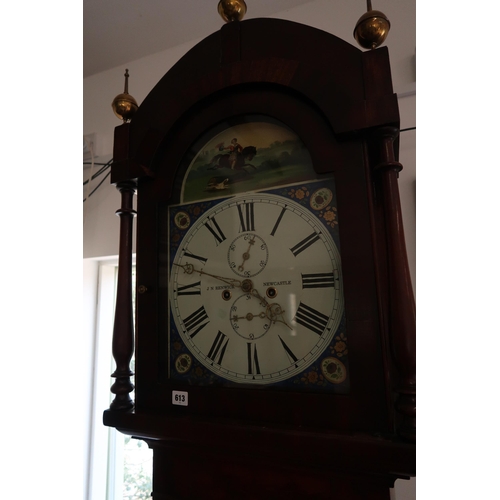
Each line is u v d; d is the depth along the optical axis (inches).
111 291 54.6
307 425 19.5
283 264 22.2
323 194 21.7
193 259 24.5
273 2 46.3
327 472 20.0
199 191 25.1
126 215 26.6
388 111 19.4
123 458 53.1
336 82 20.7
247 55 23.2
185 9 47.4
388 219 19.5
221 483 22.6
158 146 24.9
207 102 24.4
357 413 18.7
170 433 21.6
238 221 23.8
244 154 24.3
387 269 19.7
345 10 44.5
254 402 20.9
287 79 21.7
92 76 58.8
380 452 17.3
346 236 20.1
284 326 21.6
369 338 19.0
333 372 20.0
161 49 54.4
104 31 50.6
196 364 23.3
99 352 52.6
